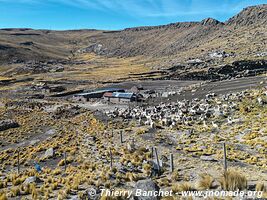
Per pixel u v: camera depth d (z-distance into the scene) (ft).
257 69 501.56
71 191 74.18
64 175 102.73
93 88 504.02
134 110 261.24
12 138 213.87
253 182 67.21
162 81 519.60
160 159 111.55
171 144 149.38
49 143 179.93
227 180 56.34
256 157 108.68
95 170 102.47
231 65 541.75
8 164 139.95
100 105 346.74
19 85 581.12
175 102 285.43
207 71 544.62
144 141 158.20
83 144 164.96
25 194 77.25
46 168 118.01
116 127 206.90
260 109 194.39
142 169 97.50
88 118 261.24
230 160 106.63
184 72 571.28
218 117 196.24
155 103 310.86
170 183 75.92
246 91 258.37
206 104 233.14
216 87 341.21
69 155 142.72
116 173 90.12
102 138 176.86
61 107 339.98
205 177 60.70
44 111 332.39
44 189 78.18
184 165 103.14
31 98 441.68
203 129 172.35
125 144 152.35
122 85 509.35
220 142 142.72
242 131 156.87
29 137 215.51
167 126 193.57
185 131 174.40
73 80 621.31
